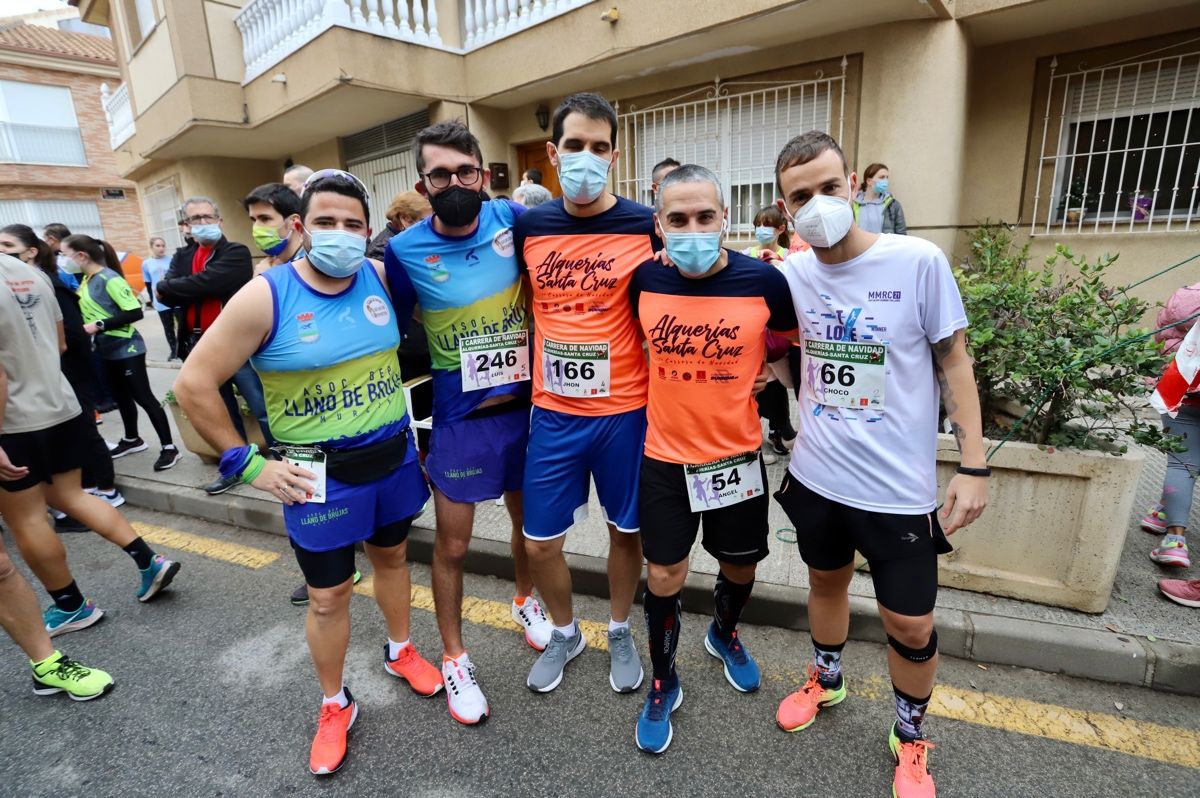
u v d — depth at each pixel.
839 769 2.01
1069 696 2.28
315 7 6.80
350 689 2.49
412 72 7.16
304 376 1.96
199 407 1.87
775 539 3.21
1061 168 5.87
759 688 2.38
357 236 1.90
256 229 3.10
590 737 2.19
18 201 19.09
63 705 2.46
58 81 19.41
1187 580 2.59
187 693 2.51
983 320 2.67
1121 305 2.54
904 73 5.48
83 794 2.04
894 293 1.71
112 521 3.03
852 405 1.81
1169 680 2.25
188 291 3.90
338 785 2.04
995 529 2.60
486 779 2.03
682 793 1.94
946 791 1.91
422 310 2.27
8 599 2.36
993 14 5.18
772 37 5.83
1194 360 2.52
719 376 1.98
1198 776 1.93
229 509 4.12
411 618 2.98
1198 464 2.80
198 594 3.27
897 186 5.70
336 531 2.04
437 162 1.99
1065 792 1.89
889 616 1.82
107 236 20.77
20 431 2.69
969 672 2.42
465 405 2.28
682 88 6.73
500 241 2.22
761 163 6.46
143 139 10.23
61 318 3.64
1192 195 5.35
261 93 8.13
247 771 2.11
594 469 2.24
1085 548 2.45
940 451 2.59
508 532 3.49
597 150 2.05
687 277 1.98
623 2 6.08
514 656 2.66
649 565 2.10
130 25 9.84
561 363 2.14
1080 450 2.42
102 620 3.04
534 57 6.93
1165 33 5.20
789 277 1.95
